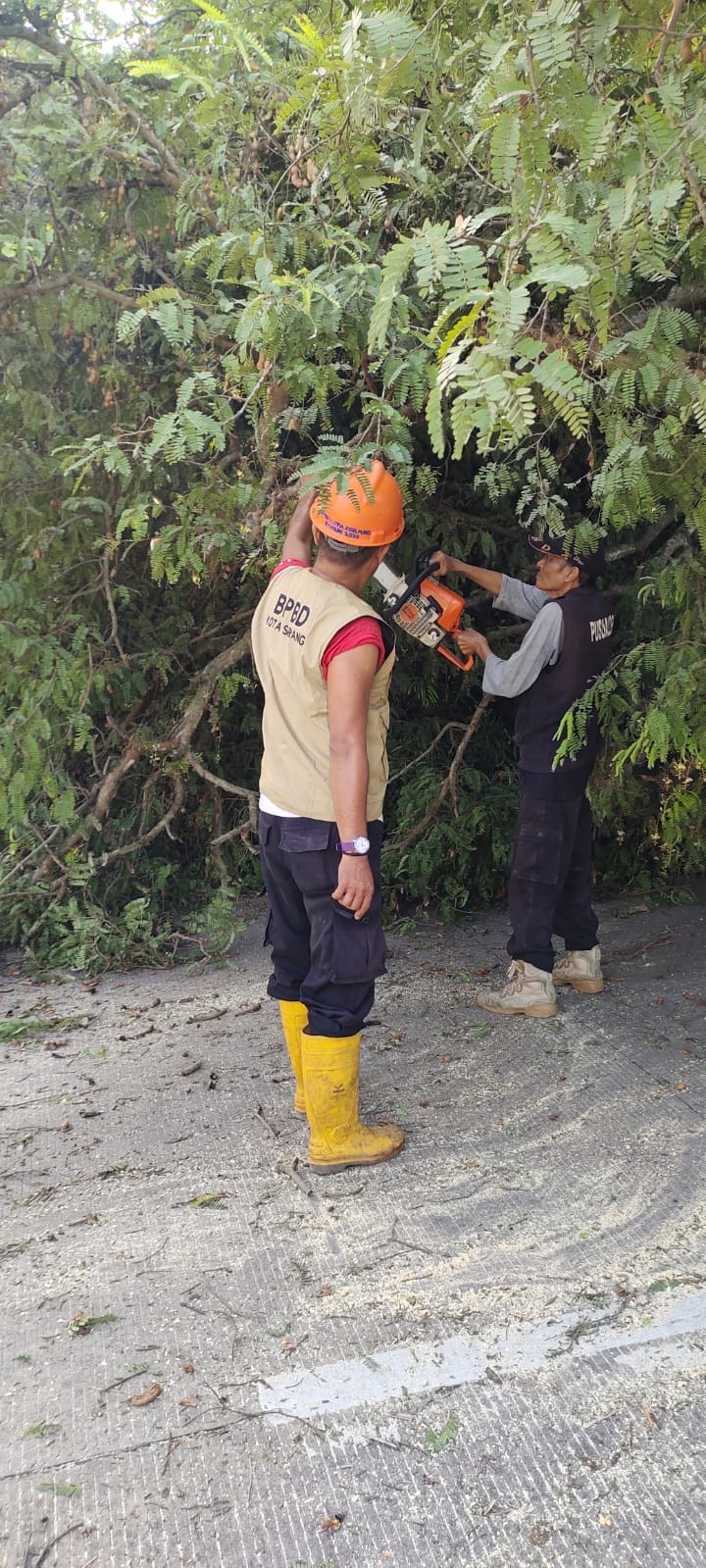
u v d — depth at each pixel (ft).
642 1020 11.95
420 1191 8.84
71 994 13.64
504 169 5.12
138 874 16.21
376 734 8.54
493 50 5.18
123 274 12.38
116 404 12.55
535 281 4.78
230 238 8.98
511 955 12.25
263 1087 10.79
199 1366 6.96
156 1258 8.09
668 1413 6.43
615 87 6.25
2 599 12.84
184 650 15.71
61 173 11.35
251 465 12.21
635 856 16.30
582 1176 8.98
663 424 7.65
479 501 15.20
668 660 10.06
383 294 5.13
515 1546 5.62
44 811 14.60
